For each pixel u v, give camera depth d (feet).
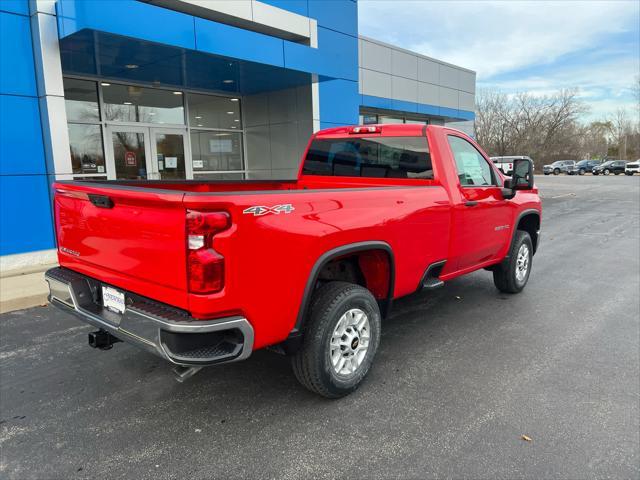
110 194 9.66
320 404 11.23
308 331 10.57
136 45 25.46
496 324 16.63
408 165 15.10
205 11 29.17
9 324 16.81
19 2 22.84
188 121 38.88
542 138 234.38
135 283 9.69
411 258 13.09
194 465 9.02
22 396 11.66
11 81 22.91
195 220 8.23
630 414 10.75
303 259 9.87
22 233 23.80
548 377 12.59
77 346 14.82
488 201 16.44
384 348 14.53
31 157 23.81
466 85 75.97
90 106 32.86
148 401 11.42
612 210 56.49
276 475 8.73
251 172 43.65
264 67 31.35
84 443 9.72
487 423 10.38
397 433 10.03
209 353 8.77
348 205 10.93
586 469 8.83
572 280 22.79
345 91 40.68
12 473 8.80
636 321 16.94
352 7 40.42
